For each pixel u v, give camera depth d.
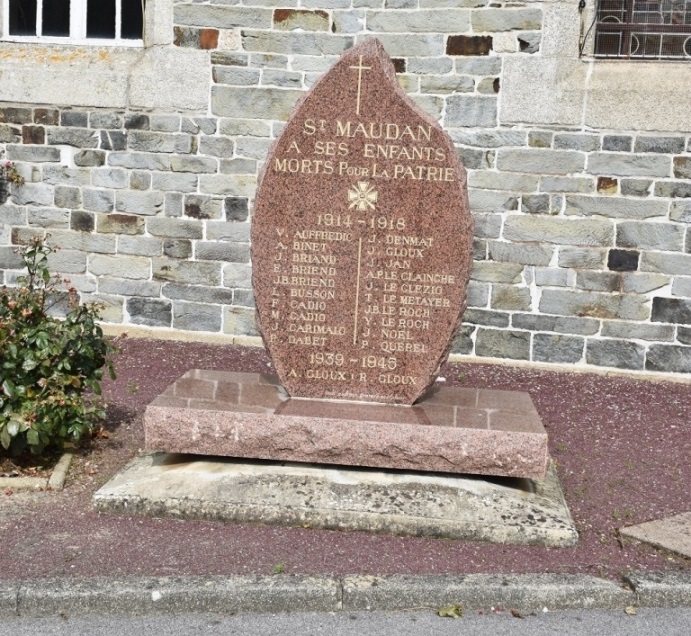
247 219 8.78
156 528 4.94
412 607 4.28
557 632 4.10
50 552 4.62
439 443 5.25
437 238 5.67
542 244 8.32
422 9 8.28
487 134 8.30
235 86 8.63
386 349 5.77
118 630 4.04
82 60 8.91
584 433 6.81
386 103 5.62
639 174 8.09
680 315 8.16
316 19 8.46
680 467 6.19
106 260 9.02
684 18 8.16
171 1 8.61
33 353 5.49
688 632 4.12
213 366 8.13
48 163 8.97
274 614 4.21
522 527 4.94
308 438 5.32
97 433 6.19
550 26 8.12
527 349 8.45
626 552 4.86
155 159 8.83
